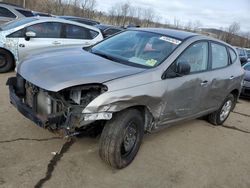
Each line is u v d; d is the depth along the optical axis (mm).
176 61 4387
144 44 4676
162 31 5023
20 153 4016
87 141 4551
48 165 3842
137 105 3865
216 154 4977
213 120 6227
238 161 4863
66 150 4246
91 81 3480
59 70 3676
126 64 4219
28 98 3926
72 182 3600
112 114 3609
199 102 5070
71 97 3521
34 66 3893
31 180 3518
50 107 3602
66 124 3438
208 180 4152
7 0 36750
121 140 3736
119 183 3723
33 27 8008
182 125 5969
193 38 4887
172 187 3838
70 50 4676
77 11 42781
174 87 4297
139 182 3811
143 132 4172
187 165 4434
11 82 4168
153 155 4527
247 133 6238
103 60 4223
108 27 16172
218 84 5449
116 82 3592
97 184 3639
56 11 40562
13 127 4684
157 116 4215
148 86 3900
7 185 3379
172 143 5059
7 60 7875
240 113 7734
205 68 5125
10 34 7777
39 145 4273
